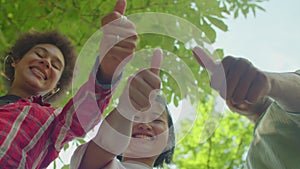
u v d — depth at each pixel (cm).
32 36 201
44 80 190
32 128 159
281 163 140
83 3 294
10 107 162
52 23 285
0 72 198
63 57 202
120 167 145
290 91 111
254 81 87
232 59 89
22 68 190
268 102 132
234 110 106
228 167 436
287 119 134
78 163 129
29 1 284
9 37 275
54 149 165
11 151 150
